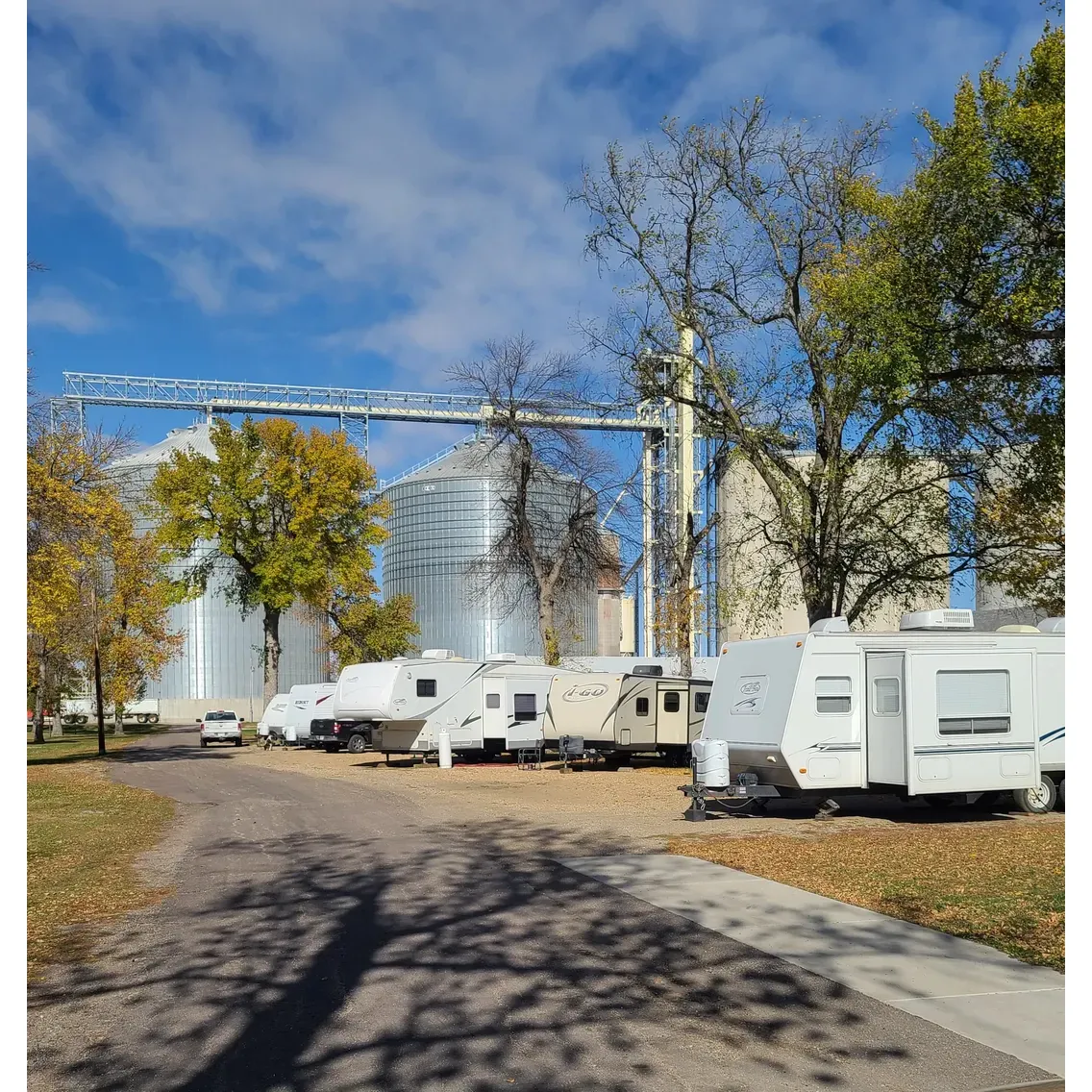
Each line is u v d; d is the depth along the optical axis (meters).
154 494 47.25
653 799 19.81
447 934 8.70
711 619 31.91
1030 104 17.36
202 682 83.50
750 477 26.86
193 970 7.66
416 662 29.75
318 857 12.73
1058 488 19.08
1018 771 15.91
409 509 78.06
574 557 39.75
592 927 8.93
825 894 10.16
